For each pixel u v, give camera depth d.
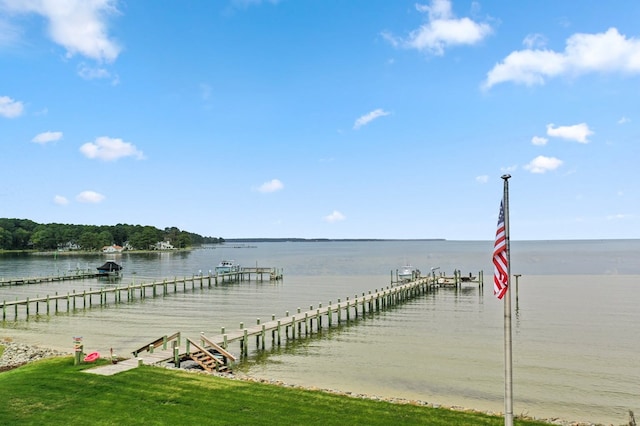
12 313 53.50
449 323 46.31
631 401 24.75
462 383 27.69
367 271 118.00
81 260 164.38
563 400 24.92
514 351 34.78
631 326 43.47
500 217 14.09
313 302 61.56
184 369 25.98
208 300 63.62
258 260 173.38
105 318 49.62
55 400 18.83
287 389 20.72
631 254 193.50
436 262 157.00
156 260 172.00
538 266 126.75
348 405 18.80
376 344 37.66
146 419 17.06
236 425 16.61
